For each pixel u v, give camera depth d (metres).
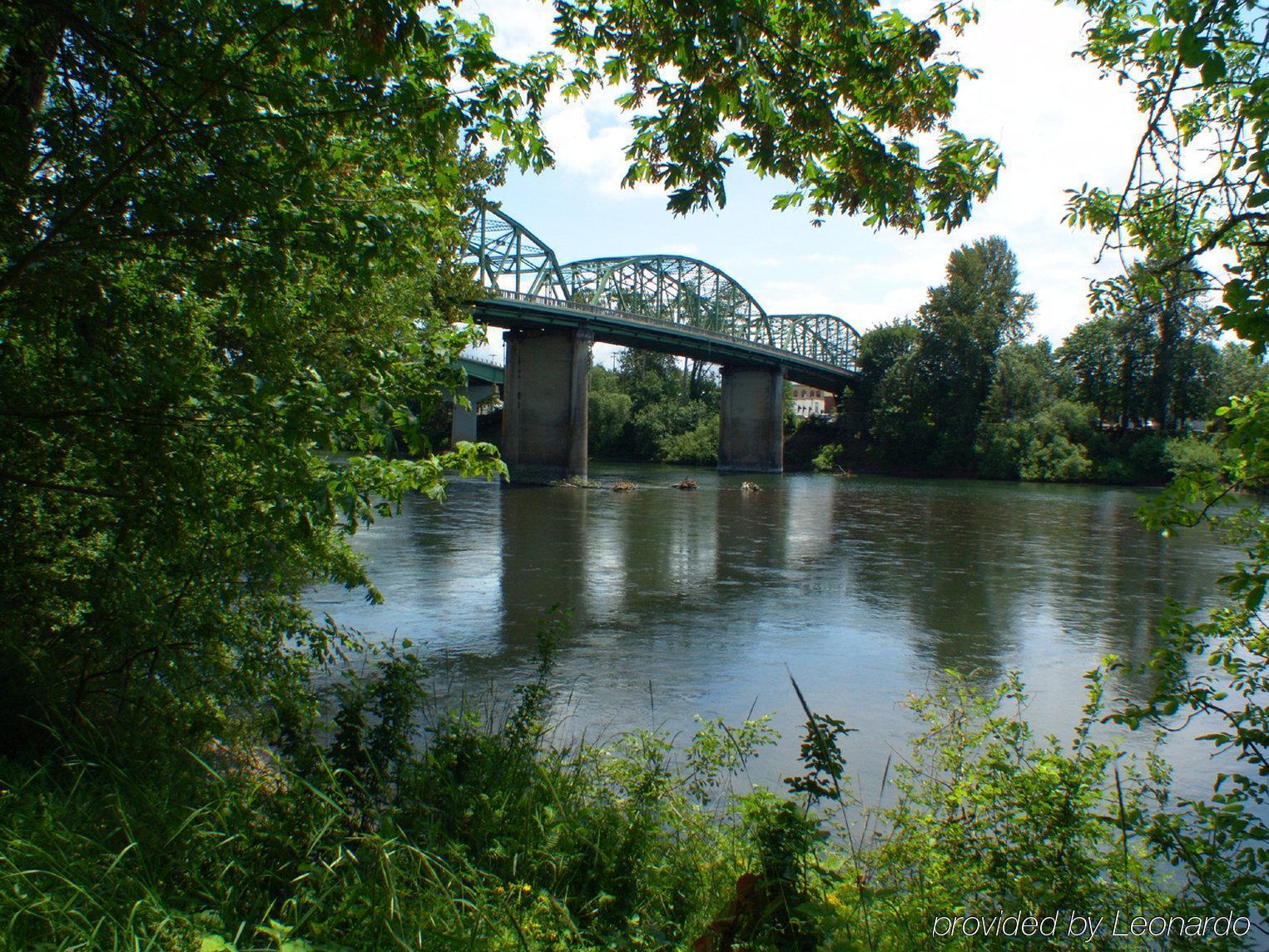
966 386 79.00
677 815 5.07
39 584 4.70
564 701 10.12
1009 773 4.33
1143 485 64.44
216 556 5.18
